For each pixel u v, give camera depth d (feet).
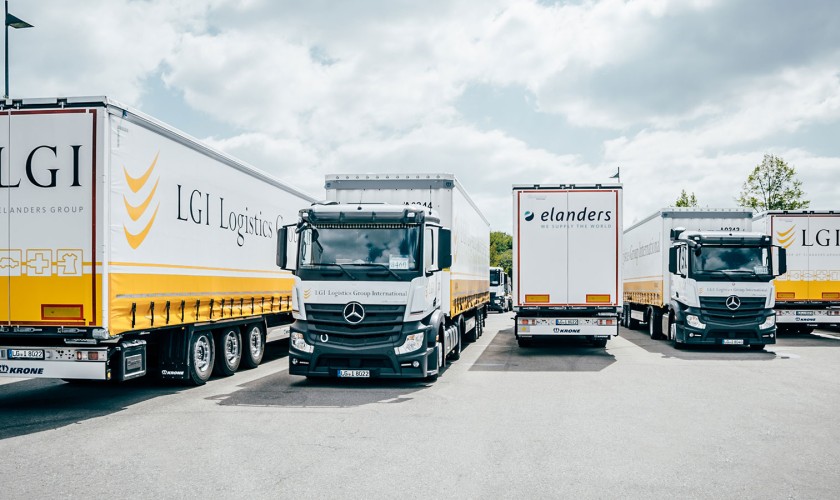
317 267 36.22
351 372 35.60
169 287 32.81
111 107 28.09
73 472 19.58
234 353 41.91
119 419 27.40
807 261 72.18
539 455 21.49
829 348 59.26
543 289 53.88
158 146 31.96
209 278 37.45
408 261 36.06
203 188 36.88
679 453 21.81
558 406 30.19
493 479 18.84
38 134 27.91
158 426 25.95
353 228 36.70
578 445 22.86
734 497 17.33
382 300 35.68
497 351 55.88
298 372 35.94
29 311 27.78
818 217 72.23
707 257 56.39
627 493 17.61
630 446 22.74
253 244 44.42
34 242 27.86
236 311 41.37
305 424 26.30
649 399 32.12
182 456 21.34
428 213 38.09
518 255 54.13
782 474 19.44
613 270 53.62
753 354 53.83
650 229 71.36
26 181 27.94
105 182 27.71
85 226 27.68
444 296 43.21
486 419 27.27
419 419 27.27
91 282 27.58
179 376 35.01
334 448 22.39
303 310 36.11
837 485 18.39
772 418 27.58
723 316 55.62
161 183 32.19
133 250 29.66
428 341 37.19
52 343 28.37
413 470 19.75
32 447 22.61
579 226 53.88
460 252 49.39
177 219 33.78
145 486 18.21
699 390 34.94
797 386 36.42
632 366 45.37
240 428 25.55
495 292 144.56
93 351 27.78
